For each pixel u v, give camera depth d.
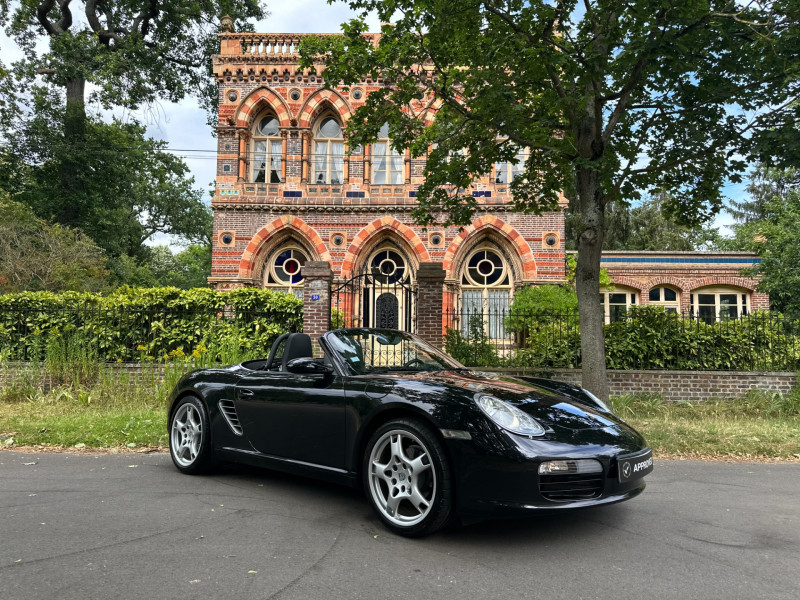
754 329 9.76
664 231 33.62
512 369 9.53
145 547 3.07
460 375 4.09
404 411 3.43
